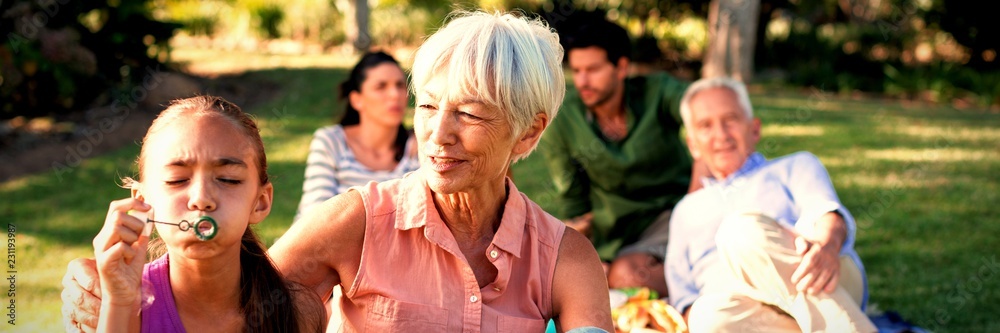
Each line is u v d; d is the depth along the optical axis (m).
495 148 1.73
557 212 5.34
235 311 1.71
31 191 5.87
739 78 14.20
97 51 9.64
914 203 5.70
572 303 1.89
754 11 14.09
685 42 16.69
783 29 17.72
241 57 15.35
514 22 1.77
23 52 8.13
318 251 1.84
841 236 2.60
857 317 2.44
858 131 8.88
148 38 10.51
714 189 3.14
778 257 2.46
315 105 9.96
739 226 2.52
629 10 16.33
